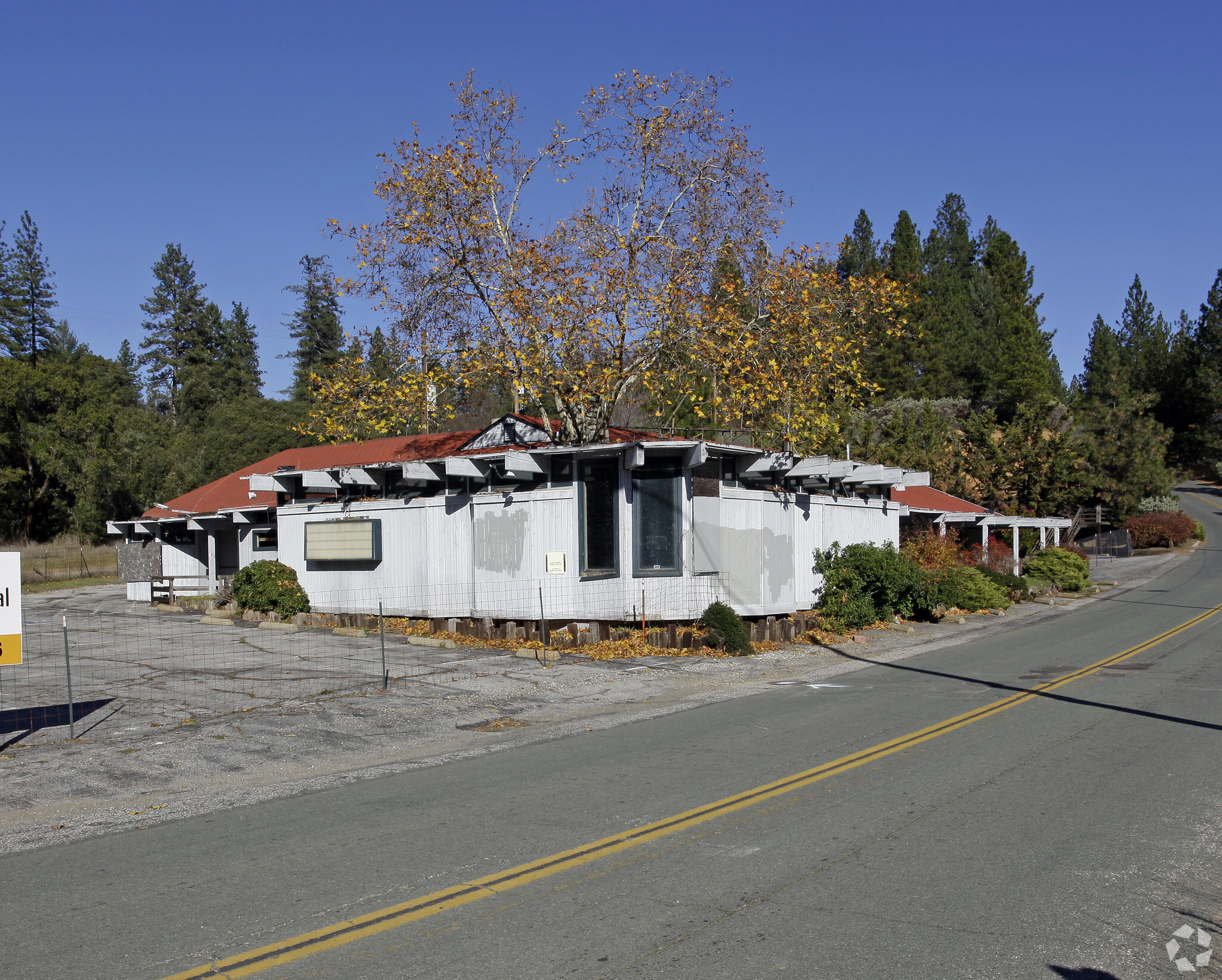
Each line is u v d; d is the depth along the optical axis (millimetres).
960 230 98500
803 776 8289
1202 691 12977
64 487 56125
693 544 18203
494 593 19828
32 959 4793
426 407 24000
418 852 6391
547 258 22625
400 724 11633
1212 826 6707
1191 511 72000
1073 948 4688
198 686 14062
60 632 21062
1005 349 80438
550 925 5047
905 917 5078
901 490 36406
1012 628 23094
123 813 7977
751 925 5004
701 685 14516
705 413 26266
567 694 13703
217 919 5281
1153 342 100375
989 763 8711
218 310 91250
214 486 31250
